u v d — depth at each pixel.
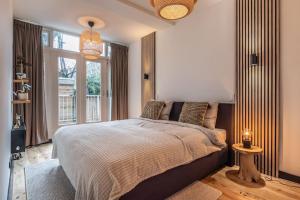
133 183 1.46
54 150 2.58
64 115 4.35
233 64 2.85
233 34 2.85
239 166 2.54
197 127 2.57
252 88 2.61
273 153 2.40
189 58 3.51
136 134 2.18
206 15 3.22
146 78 4.52
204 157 2.31
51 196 1.92
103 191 1.34
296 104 2.23
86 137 2.03
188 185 2.13
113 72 5.00
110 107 5.08
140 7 3.06
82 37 3.20
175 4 1.69
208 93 3.19
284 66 2.32
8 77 2.23
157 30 4.19
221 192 2.01
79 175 1.61
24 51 3.61
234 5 2.84
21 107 3.55
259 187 2.13
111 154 1.54
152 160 1.67
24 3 3.00
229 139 2.75
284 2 2.31
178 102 3.49
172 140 2.02
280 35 2.35
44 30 3.98
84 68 4.63
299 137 2.22
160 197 1.75
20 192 2.02
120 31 4.27
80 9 3.21
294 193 2.01
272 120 2.41
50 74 4.07
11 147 2.60
